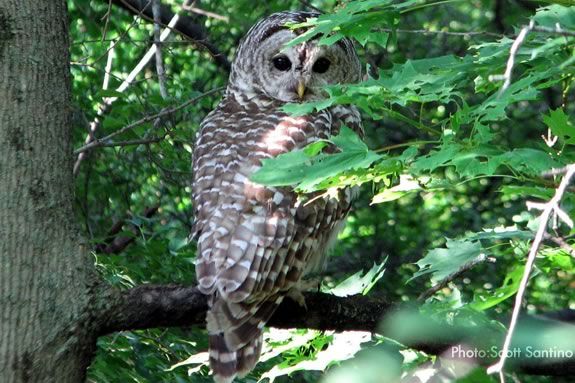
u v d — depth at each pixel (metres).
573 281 11.20
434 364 9.14
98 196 17.81
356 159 7.27
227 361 8.96
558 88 20.34
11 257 8.39
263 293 9.23
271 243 9.47
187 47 18.58
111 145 13.80
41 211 8.55
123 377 11.48
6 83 8.65
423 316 8.93
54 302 8.44
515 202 22.52
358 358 9.42
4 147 8.55
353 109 12.20
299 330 9.82
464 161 7.22
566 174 6.25
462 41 21.47
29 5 8.80
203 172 10.21
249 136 10.61
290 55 12.21
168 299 8.85
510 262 17.12
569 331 8.16
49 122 8.75
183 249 14.38
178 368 12.16
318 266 10.91
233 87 12.58
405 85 7.85
